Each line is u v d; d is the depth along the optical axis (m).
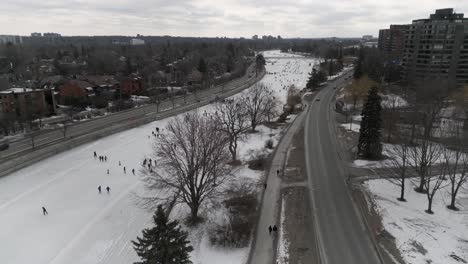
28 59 195.50
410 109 74.94
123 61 198.12
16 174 54.88
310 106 102.69
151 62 193.62
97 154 65.00
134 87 125.25
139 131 80.38
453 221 38.16
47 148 66.56
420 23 120.12
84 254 34.25
